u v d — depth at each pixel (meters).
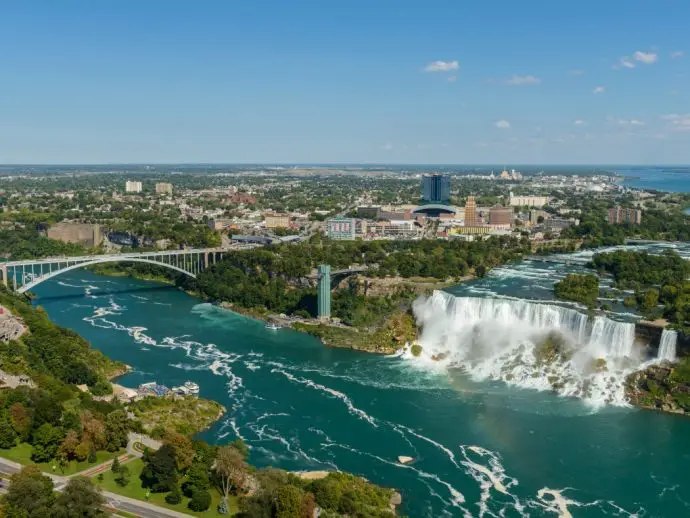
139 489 144.50
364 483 159.62
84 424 158.38
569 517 150.88
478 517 150.00
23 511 123.12
